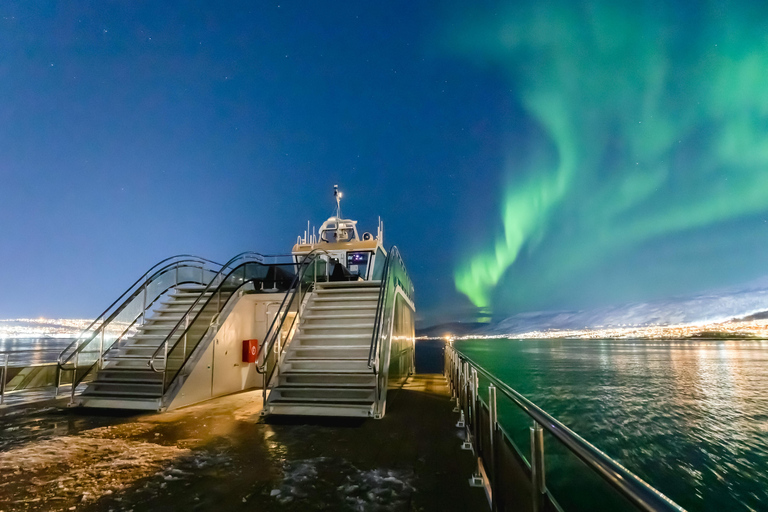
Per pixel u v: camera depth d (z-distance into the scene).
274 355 7.91
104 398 8.24
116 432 6.45
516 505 2.82
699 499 14.37
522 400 2.66
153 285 11.43
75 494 4.14
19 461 5.10
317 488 4.30
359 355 8.29
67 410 8.05
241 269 11.34
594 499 11.27
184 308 10.83
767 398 38.00
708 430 24.62
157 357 8.43
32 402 8.98
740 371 66.06
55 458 5.22
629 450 20.05
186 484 4.40
